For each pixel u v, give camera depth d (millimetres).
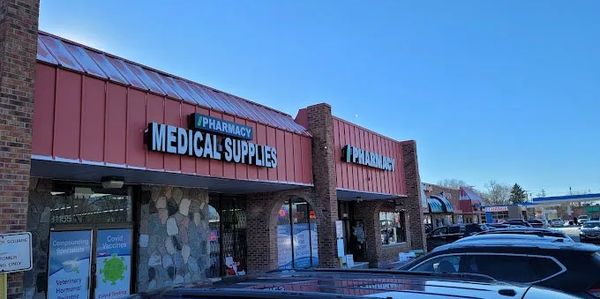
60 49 9969
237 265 18094
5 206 7754
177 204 14555
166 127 11195
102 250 12359
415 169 25672
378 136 22812
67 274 11477
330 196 17047
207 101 13180
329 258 16750
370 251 25688
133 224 13281
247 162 13695
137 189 13484
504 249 6801
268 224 18234
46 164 9492
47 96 9031
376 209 26062
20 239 7508
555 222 98500
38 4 8734
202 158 12281
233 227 18328
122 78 10664
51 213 11414
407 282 2812
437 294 2355
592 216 118250
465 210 54125
